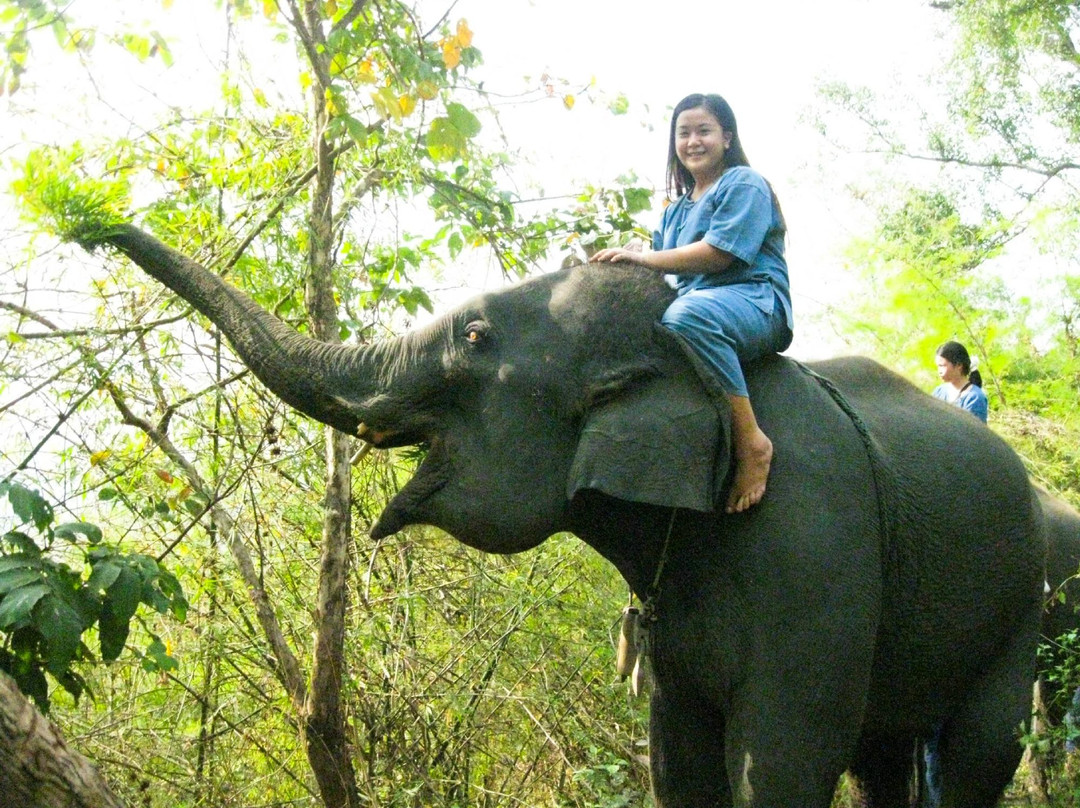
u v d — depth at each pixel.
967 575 3.91
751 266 3.61
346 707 4.67
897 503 3.71
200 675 5.21
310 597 5.18
